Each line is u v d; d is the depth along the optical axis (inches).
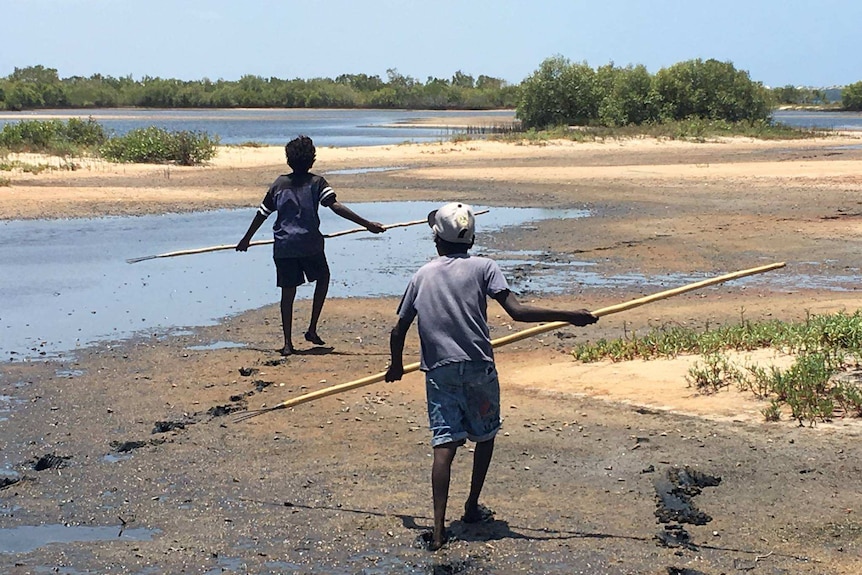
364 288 507.8
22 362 358.9
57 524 218.7
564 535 206.2
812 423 266.2
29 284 516.4
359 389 320.2
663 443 257.6
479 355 201.6
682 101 2271.2
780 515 213.0
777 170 1189.1
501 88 5905.5
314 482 239.6
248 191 987.9
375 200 919.7
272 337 398.6
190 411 299.0
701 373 305.4
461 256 207.3
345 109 5625.0
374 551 201.5
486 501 225.0
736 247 632.4
